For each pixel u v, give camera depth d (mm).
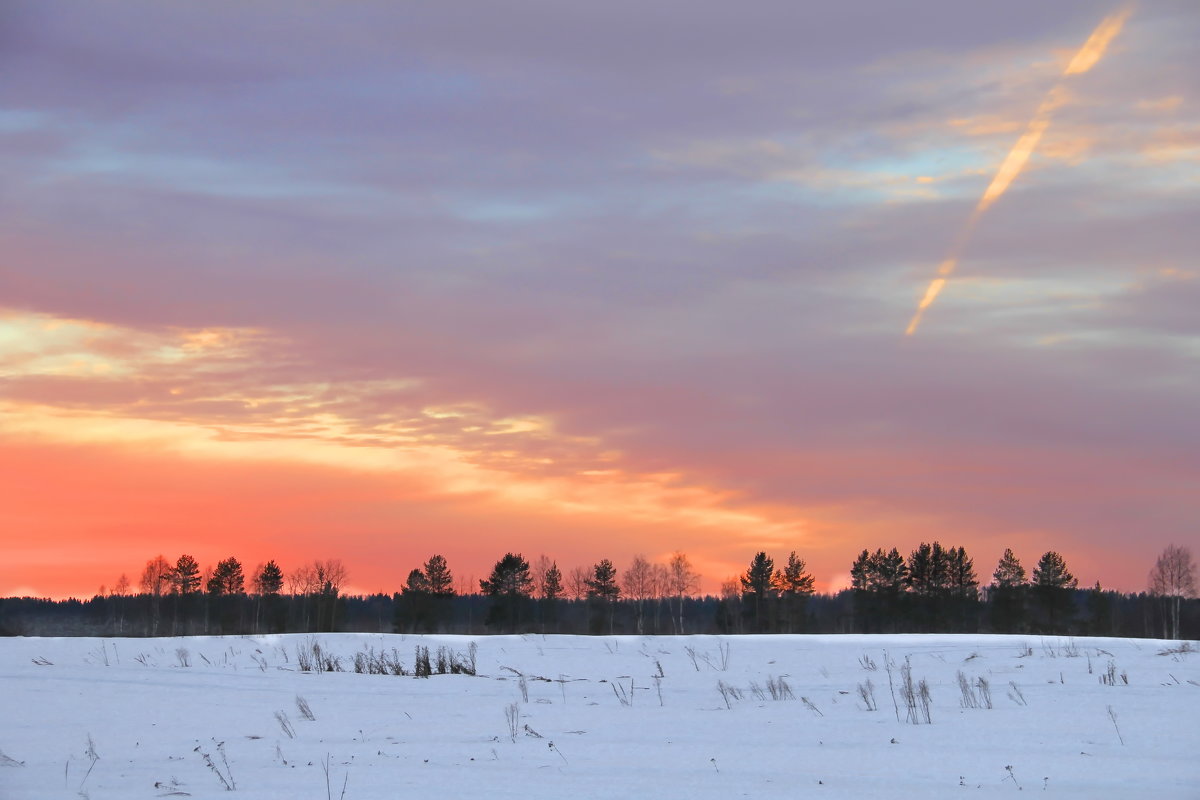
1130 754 17328
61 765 17859
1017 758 17031
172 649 40062
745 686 29484
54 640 42375
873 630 98625
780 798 14211
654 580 101438
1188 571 91062
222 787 15570
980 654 36562
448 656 38875
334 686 29203
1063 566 92625
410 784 15406
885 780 15438
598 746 18703
